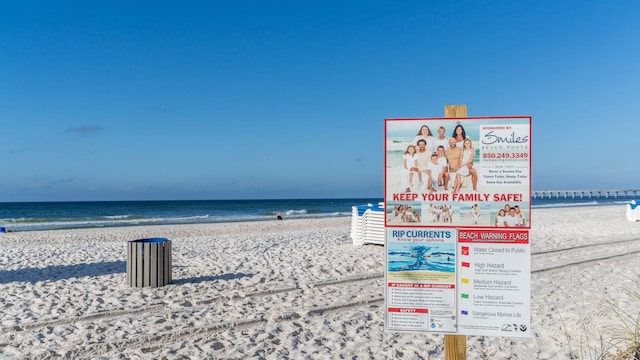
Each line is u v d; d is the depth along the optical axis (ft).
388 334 18.83
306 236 57.47
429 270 11.71
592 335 18.15
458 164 11.60
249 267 34.06
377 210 42.78
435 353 16.74
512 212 11.38
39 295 26.05
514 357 16.26
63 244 54.95
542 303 23.31
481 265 11.51
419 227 11.75
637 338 15.40
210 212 176.76
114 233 73.26
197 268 33.86
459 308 11.59
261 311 22.33
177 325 20.13
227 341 18.15
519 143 11.37
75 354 17.03
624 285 27.32
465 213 11.57
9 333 19.51
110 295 25.80
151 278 27.71
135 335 18.84
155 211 188.96
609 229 62.59
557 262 35.96
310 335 18.80
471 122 11.55
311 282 28.86
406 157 11.82
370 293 25.86
